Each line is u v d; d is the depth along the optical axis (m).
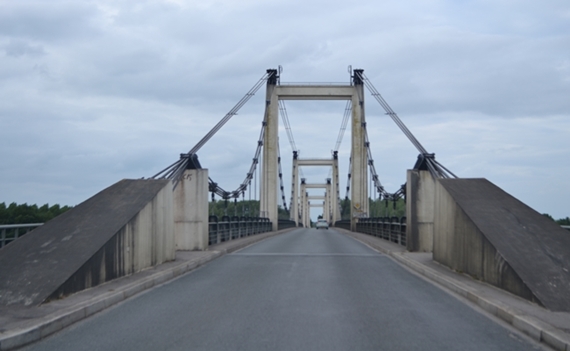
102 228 10.79
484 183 14.00
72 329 7.00
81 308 7.66
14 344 6.05
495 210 11.86
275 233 42.69
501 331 6.98
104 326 7.16
